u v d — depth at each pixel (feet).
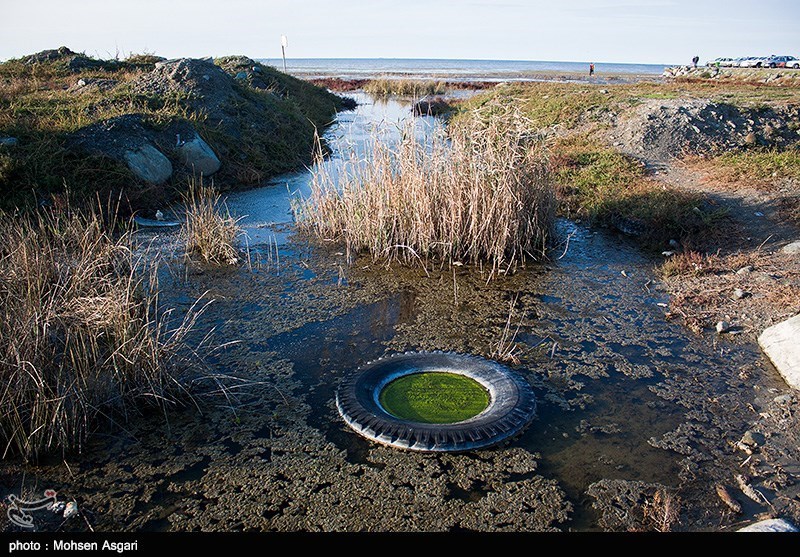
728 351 16.03
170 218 28.22
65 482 11.06
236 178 35.27
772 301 18.19
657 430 12.73
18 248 16.06
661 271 21.88
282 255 23.84
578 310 18.88
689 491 10.90
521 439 12.37
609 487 10.98
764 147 36.27
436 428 12.10
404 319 18.33
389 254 23.39
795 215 24.63
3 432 11.50
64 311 13.80
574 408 13.55
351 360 15.80
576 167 34.27
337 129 55.77
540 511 10.39
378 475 11.27
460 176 23.17
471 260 22.99
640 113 40.98
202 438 12.40
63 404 11.64
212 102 40.37
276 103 49.14
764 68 122.11
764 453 11.89
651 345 16.51
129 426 12.72
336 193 26.00
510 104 32.22
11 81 45.27
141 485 11.02
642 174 32.32
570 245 24.97
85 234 18.26
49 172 26.99
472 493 10.82
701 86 71.82
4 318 12.89
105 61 56.70
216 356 15.83
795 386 14.02
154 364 13.01
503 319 18.30
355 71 222.89
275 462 11.65
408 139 24.38
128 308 13.69
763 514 10.29
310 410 13.43
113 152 29.40
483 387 14.05
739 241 23.31
